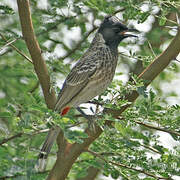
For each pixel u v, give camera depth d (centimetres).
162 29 1302
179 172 1008
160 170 1018
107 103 963
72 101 1108
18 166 941
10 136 993
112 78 1143
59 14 1267
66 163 1065
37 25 1302
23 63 1305
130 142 1041
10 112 1012
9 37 1171
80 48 1338
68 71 1179
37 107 881
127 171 1070
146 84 1017
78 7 1206
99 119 947
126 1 1062
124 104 952
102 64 1120
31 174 920
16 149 1070
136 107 1014
